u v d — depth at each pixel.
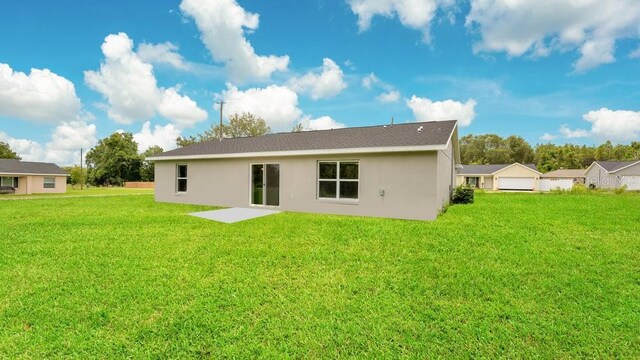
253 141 15.27
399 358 2.48
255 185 12.74
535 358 2.49
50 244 6.10
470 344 2.68
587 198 18.83
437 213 9.61
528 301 3.53
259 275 4.34
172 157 14.65
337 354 2.54
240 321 3.06
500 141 66.12
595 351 2.57
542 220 9.23
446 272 4.45
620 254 5.43
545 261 5.00
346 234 6.95
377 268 4.66
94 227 7.98
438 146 8.88
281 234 6.99
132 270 4.54
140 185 49.09
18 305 3.37
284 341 2.72
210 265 4.78
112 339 2.75
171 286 3.93
